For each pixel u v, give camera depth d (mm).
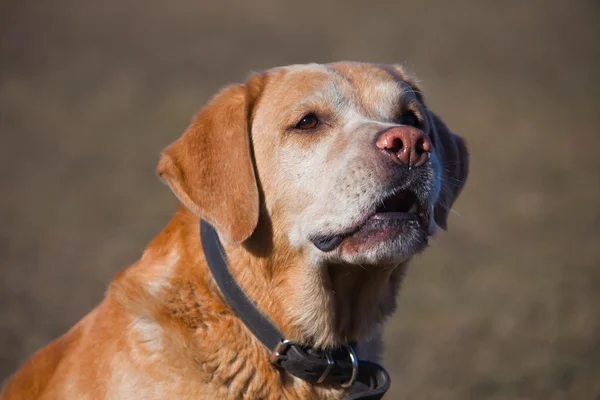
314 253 5914
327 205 5852
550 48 48594
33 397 6133
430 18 55000
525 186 22094
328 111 6215
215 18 52094
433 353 10984
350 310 6215
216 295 5836
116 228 17594
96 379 5723
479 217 18828
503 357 10812
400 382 10148
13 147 25953
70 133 28062
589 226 18234
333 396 5992
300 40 45906
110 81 36156
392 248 5789
